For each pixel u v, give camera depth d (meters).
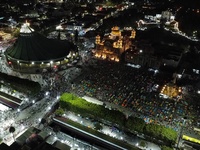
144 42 186.75
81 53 181.00
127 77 143.75
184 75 146.62
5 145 74.50
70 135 91.38
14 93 115.38
